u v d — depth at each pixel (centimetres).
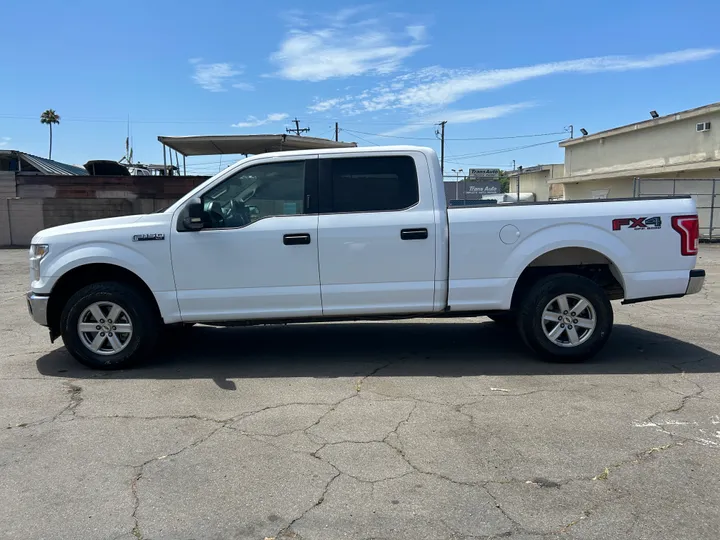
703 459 345
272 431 394
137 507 300
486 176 4878
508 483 319
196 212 510
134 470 340
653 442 369
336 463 346
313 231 521
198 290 527
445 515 289
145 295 544
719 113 2117
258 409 436
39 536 275
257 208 535
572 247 543
